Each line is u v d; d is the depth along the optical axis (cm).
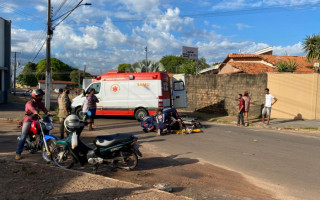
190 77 2105
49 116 673
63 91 901
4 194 398
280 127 1290
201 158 719
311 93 1553
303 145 904
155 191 438
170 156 736
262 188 509
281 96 1603
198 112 2039
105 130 1152
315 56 2262
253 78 1677
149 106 1439
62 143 592
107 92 1488
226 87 1823
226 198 455
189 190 487
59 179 477
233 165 658
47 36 1753
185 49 3497
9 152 710
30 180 464
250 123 1419
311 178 569
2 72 2398
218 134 1098
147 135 1055
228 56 2961
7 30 2438
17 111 1783
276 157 739
